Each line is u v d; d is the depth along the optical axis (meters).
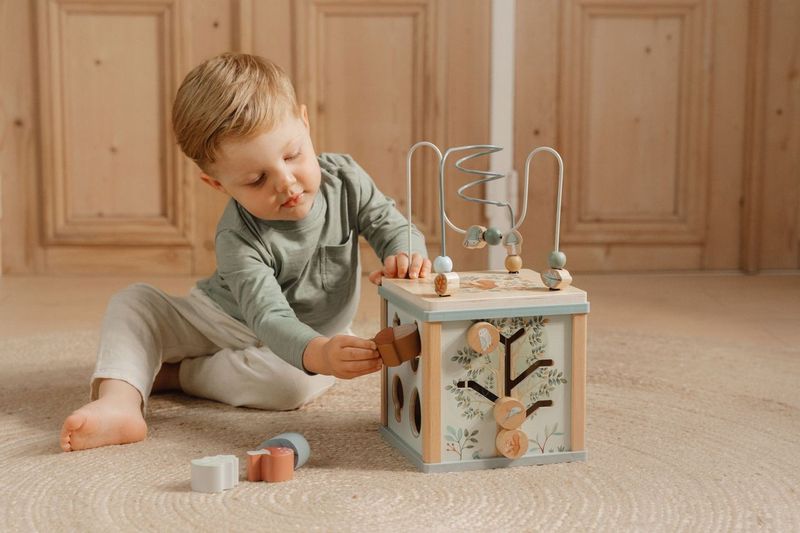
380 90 2.62
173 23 2.57
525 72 2.64
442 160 1.25
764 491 1.11
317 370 1.21
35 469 1.18
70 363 1.71
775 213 2.72
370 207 1.47
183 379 1.52
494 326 1.16
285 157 1.27
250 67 1.29
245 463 1.20
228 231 1.37
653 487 1.12
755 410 1.43
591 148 2.67
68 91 2.58
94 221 2.62
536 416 1.19
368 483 1.13
